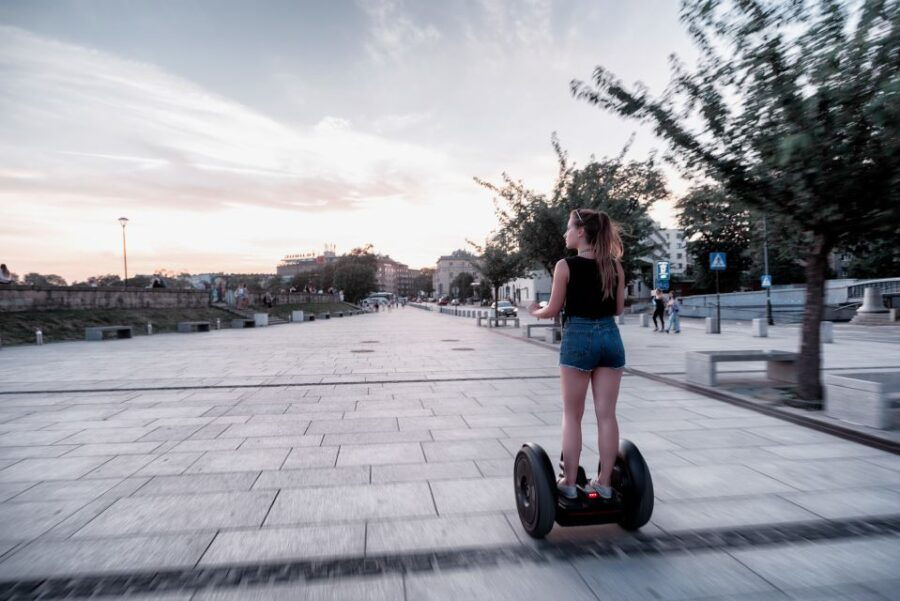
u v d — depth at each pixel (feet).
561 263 9.61
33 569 8.87
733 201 23.04
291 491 12.62
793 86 18.39
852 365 33.09
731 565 8.90
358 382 28.91
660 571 8.72
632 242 48.29
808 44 18.29
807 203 19.42
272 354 44.91
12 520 10.98
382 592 8.11
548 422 19.52
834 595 7.98
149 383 29.09
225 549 9.59
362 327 93.35
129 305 90.84
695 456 14.99
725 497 11.94
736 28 19.83
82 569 8.86
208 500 12.07
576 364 9.47
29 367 37.35
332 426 19.06
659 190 46.88
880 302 77.20
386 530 10.39
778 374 26.40
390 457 15.30
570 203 47.24
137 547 9.70
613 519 9.72
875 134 17.34
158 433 18.22
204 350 49.57
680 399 23.12
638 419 19.42
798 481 12.93
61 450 16.22
